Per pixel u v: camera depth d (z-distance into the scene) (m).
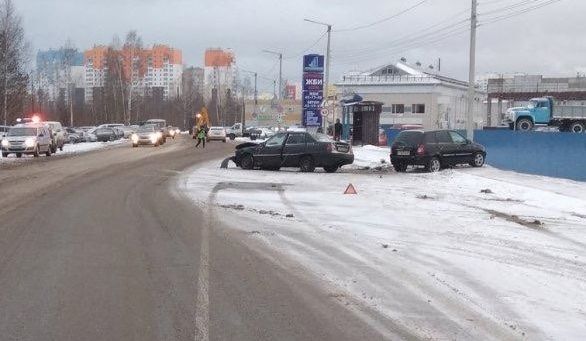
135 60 94.50
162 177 22.25
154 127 50.56
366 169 27.05
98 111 100.69
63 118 95.75
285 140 25.50
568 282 8.29
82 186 18.88
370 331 6.16
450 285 7.96
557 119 47.97
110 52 94.31
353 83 75.25
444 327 6.32
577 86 65.94
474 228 12.44
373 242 10.72
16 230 11.30
